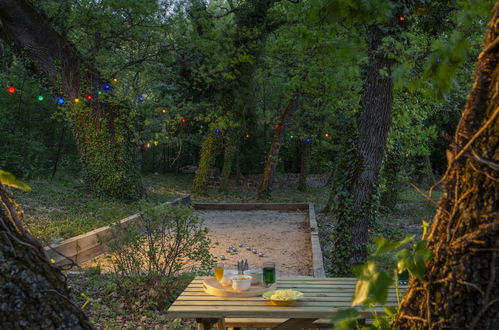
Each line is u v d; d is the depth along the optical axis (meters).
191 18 15.94
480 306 1.41
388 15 2.13
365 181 7.76
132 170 16.28
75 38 16.88
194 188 22.69
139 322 5.59
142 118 19.38
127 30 14.92
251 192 25.62
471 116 1.47
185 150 31.72
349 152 7.93
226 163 24.23
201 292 4.01
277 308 3.54
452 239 1.48
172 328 5.44
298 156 32.75
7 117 17.19
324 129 22.42
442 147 21.27
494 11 1.48
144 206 6.88
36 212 11.54
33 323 1.59
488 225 1.37
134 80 16.94
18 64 17.73
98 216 11.98
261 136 30.25
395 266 1.58
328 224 15.14
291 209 19.17
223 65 16.42
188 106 19.48
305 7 7.39
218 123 19.42
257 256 10.54
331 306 3.59
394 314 1.92
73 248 8.90
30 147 17.16
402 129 11.22
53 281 1.72
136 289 6.45
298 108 22.91
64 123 17.81
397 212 17.52
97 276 7.19
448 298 1.47
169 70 18.67
